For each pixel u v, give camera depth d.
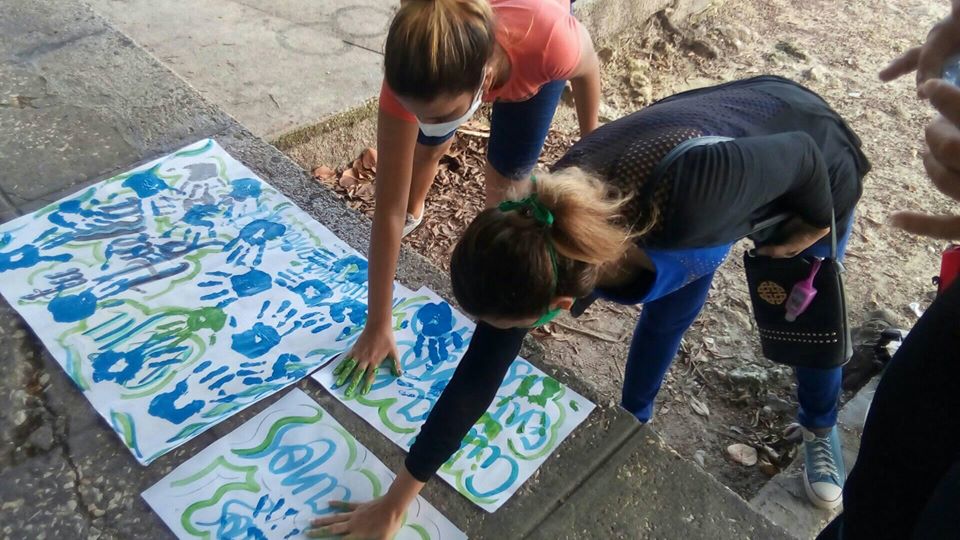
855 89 3.75
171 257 1.82
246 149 2.15
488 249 1.04
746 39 4.07
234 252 1.84
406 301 1.76
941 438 0.82
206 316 1.68
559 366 1.62
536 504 1.39
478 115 3.28
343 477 1.41
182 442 1.44
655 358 1.78
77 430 1.45
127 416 1.48
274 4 3.24
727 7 4.27
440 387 1.58
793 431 2.24
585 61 1.88
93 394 1.51
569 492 1.41
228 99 2.71
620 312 2.62
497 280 1.04
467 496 1.39
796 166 1.30
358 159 2.91
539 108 1.86
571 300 1.15
